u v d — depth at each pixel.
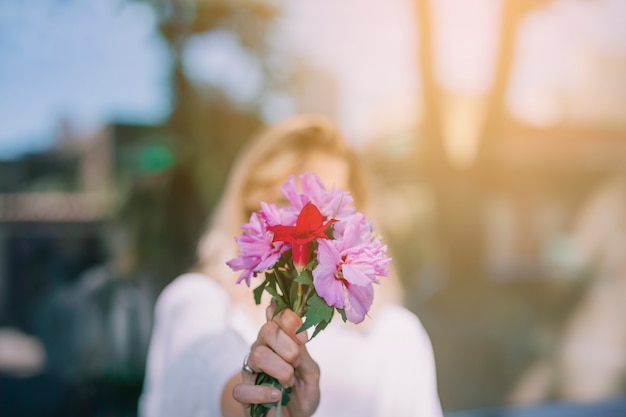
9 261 4.77
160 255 4.67
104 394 3.31
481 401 4.60
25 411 3.48
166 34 5.64
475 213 6.70
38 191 5.23
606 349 5.94
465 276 6.62
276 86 6.19
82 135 5.40
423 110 6.41
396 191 6.63
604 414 4.36
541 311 7.06
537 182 7.81
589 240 8.02
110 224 5.04
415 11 6.16
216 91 5.94
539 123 7.59
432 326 6.07
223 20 5.87
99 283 3.42
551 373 5.23
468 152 6.61
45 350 3.58
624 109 7.99
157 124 5.64
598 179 8.13
